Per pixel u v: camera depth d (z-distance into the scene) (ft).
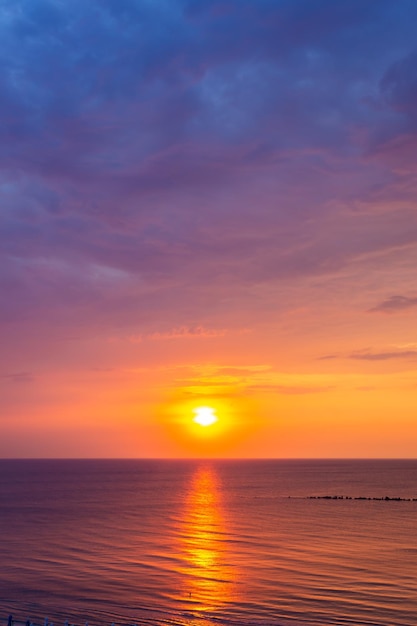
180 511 485.15
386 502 575.79
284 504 553.23
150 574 226.17
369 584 208.44
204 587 205.26
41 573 227.61
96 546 295.48
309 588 202.90
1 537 328.49
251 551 281.13
